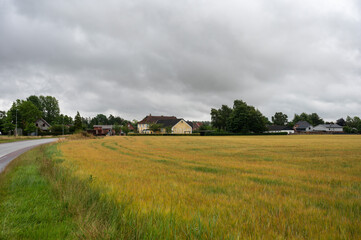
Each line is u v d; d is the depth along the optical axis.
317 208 5.02
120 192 5.90
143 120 130.38
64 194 5.52
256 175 9.52
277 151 22.45
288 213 4.68
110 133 108.12
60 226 4.04
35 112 79.38
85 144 33.84
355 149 24.72
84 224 3.75
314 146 29.66
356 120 158.62
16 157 16.38
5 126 70.75
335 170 11.12
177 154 19.55
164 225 3.64
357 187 7.44
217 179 8.63
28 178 7.84
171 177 8.93
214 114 121.06
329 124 155.12
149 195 5.96
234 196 6.11
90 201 5.08
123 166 11.96
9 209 4.82
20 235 3.69
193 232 3.47
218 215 4.29
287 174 9.92
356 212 4.80
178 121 107.94
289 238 3.44
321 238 3.47
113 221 3.81
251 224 3.97
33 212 4.64
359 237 3.53
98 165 12.03
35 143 36.16
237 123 95.81
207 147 28.34
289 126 156.12
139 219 3.95
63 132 80.38
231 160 15.27
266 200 5.62
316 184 7.92
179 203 5.16
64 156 16.64
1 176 8.27
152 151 22.64
